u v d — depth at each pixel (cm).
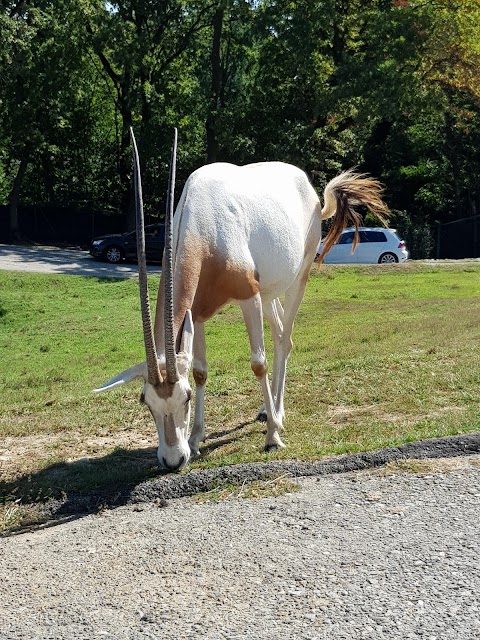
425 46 2916
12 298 2023
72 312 1872
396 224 3931
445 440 573
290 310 730
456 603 365
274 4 3084
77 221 3816
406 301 1748
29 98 3347
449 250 3516
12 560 448
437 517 459
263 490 523
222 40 3700
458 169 3978
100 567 429
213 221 580
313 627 353
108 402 843
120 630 362
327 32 3112
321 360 1002
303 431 673
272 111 3284
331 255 2858
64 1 3209
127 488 543
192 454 620
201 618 367
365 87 2828
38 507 531
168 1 3306
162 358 513
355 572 400
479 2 2953
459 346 994
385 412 722
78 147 3941
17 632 367
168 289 487
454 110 3372
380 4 3083
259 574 405
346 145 3403
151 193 3884
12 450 688
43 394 979
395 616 357
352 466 552
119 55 3159
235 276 585
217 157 3388
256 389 849
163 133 3506
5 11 3097
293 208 676
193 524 478
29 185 4009
